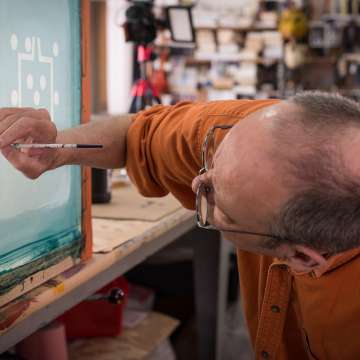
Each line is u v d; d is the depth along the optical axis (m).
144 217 1.44
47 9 0.98
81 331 1.66
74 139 1.04
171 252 2.31
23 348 1.24
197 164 1.05
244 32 6.30
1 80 0.89
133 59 5.07
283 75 5.95
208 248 1.99
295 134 0.77
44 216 1.00
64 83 1.05
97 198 1.59
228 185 0.81
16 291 0.95
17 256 0.94
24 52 0.94
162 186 1.17
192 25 2.05
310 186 0.77
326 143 0.76
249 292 1.23
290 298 1.13
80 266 1.10
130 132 1.13
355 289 0.97
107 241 1.23
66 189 1.06
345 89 6.30
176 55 6.18
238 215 0.83
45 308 1.01
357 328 1.00
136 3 2.05
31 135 0.89
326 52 6.38
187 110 1.11
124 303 1.78
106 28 5.18
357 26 6.37
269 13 6.07
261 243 0.86
